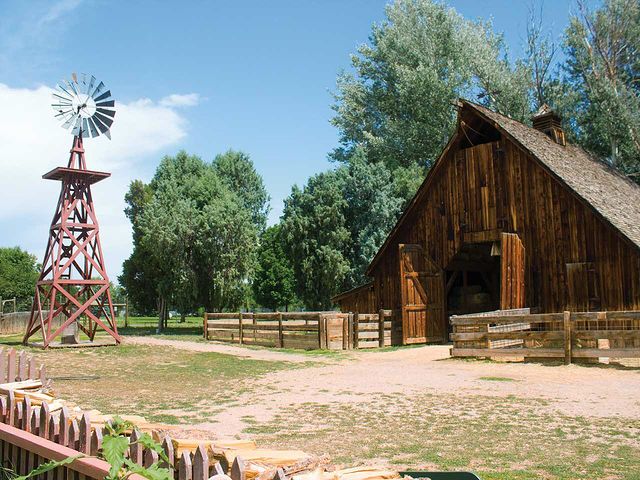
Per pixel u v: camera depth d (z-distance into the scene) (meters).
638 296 20.00
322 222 39.09
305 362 19.16
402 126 45.84
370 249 38.22
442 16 46.22
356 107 48.91
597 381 13.67
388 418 10.22
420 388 13.41
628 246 20.31
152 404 11.95
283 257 57.22
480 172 24.58
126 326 44.62
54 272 23.42
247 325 25.77
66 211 24.12
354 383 14.40
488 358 17.89
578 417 10.02
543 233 22.52
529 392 12.53
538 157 22.55
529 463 7.25
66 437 4.43
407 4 47.53
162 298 39.09
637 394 12.00
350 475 3.68
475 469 6.98
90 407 11.53
